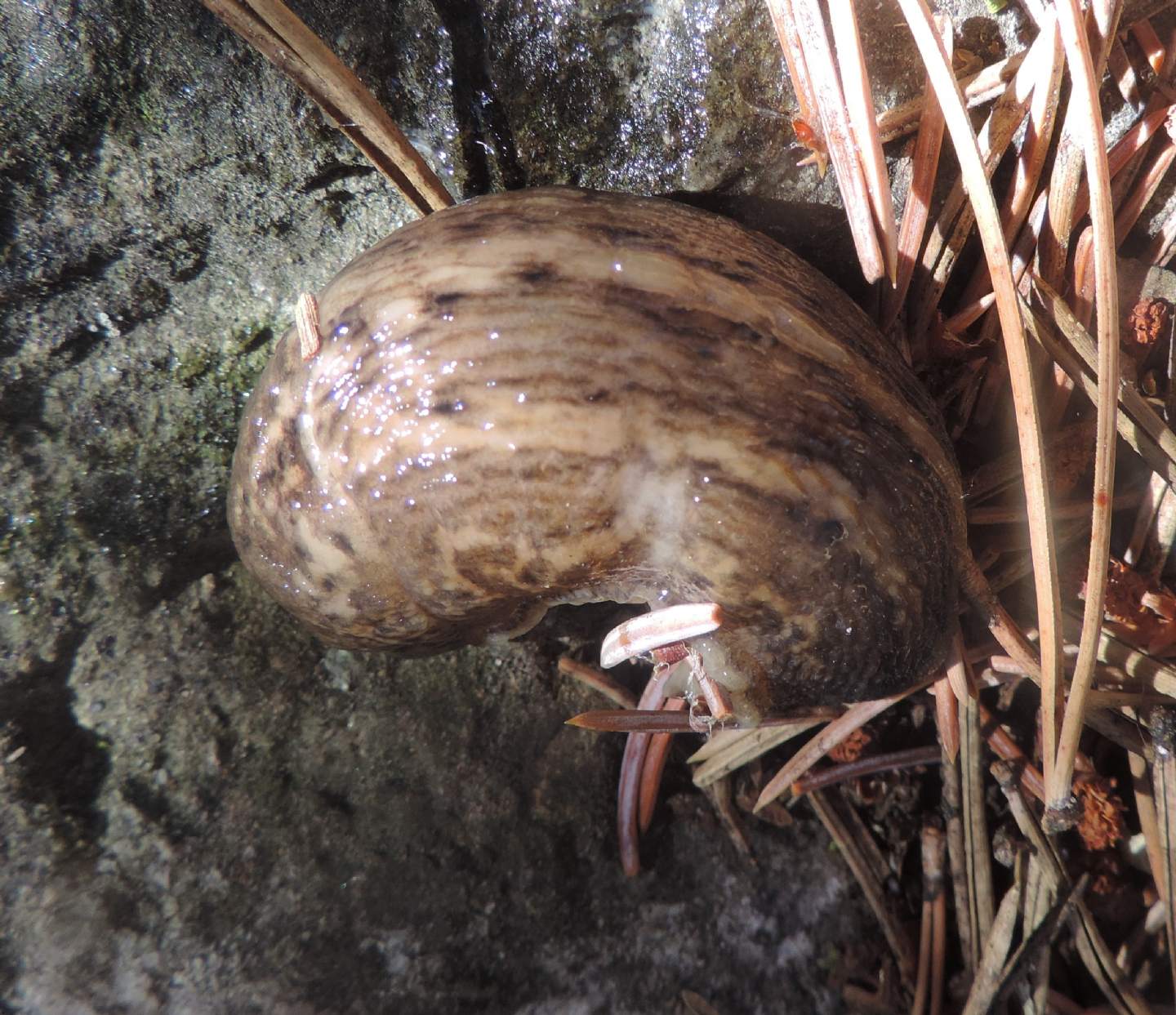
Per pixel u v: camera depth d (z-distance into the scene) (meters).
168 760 0.09
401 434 0.07
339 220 0.09
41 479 0.09
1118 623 0.09
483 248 0.07
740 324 0.07
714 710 0.08
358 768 0.09
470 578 0.07
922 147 0.08
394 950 0.09
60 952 0.08
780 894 0.09
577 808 0.09
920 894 0.09
